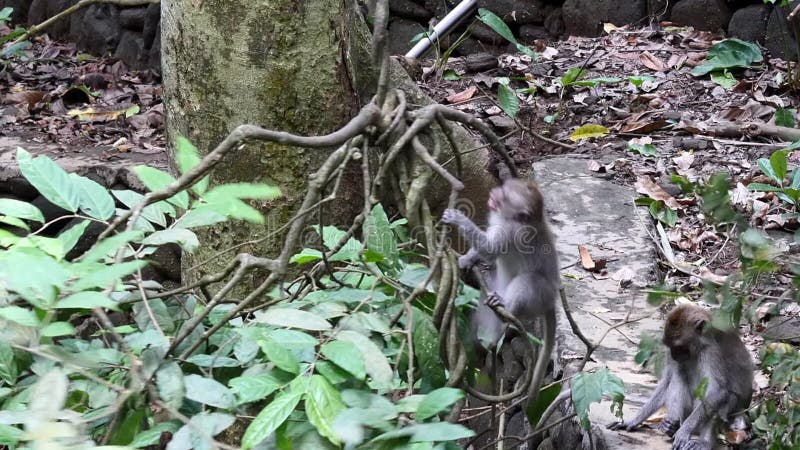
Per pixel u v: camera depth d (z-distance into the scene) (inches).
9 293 129.0
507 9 304.8
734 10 278.8
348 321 134.6
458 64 288.0
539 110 254.8
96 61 320.2
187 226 134.2
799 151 231.6
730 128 240.1
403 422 125.4
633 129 243.6
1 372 131.7
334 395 125.9
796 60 263.4
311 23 172.7
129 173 238.7
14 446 124.3
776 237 208.7
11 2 359.9
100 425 133.3
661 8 289.9
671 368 163.8
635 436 162.6
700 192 158.2
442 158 200.1
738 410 161.5
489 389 170.7
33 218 135.8
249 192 125.5
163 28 179.0
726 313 148.6
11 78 304.7
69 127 265.0
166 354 132.6
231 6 172.1
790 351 156.9
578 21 299.3
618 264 199.5
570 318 159.9
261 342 129.1
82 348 138.2
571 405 171.6
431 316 143.1
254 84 173.5
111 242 122.6
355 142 140.8
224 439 158.2
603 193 221.6
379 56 144.6
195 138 177.6
